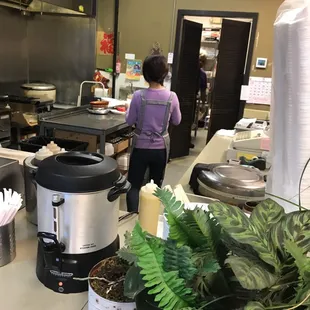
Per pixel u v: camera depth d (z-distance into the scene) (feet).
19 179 4.71
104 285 2.65
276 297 1.73
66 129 10.49
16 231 4.14
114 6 15.96
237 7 14.75
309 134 2.48
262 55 14.82
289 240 1.67
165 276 1.78
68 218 2.98
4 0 12.27
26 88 13.52
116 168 3.27
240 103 15.51
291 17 2.48
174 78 16.05
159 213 4.03
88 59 15.15
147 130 9.07
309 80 2.41
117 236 3.48
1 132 11.16
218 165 5.56
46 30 15.05
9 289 3.11
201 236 2.01
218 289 1.89
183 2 15.35
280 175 2.75
